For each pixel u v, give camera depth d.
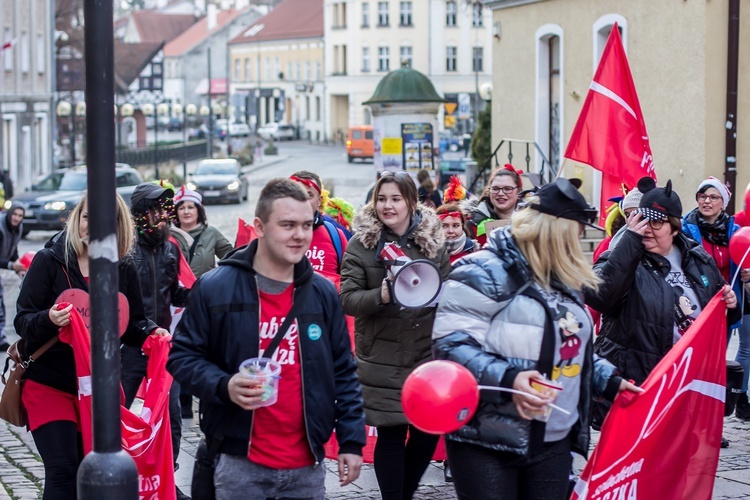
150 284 6.57
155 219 6.54
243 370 4.00
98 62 4.30
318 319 4.23
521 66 21.12
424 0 85.81
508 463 4.28
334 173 57.00
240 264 4.20
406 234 5.88
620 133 8.64
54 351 5.32
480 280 4.25
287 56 103.38
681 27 16.17
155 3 180.75
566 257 4.22
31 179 47.00
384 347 5.80
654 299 5.64
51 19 50.56
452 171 38.25
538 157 20.56
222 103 96.25
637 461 4.83
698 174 15.99
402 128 23.69
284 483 4.23
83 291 5.31
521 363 4.21
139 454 5.46
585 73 18.83
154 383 5.58
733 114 15.80
